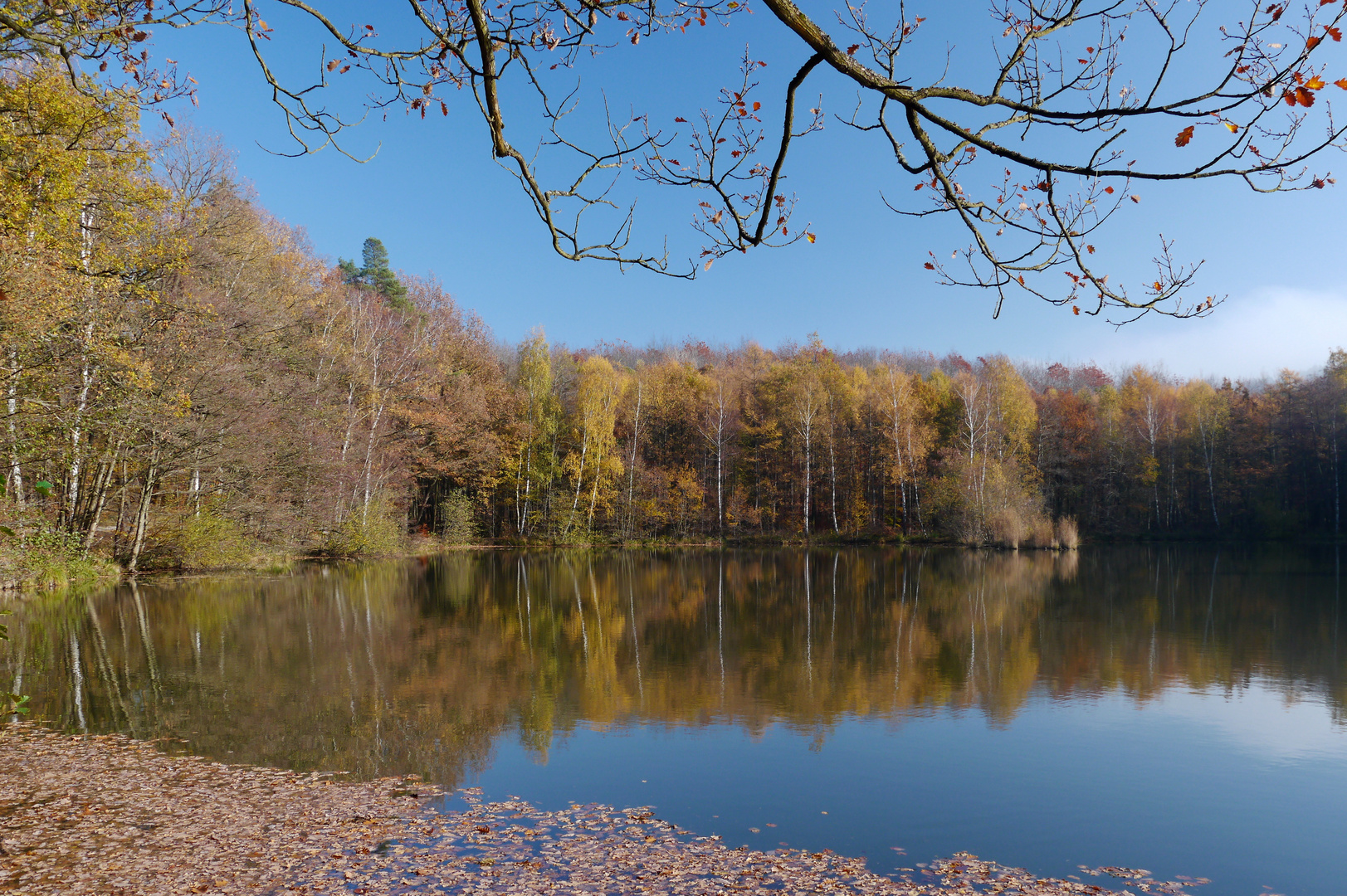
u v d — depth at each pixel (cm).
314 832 563
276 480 2562
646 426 4647
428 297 4194
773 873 516
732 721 893
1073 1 264
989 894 494
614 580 2544
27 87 996
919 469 4350
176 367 1898
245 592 2006
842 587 2317
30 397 1336
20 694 970
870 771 726
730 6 308
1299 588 2172
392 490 3531
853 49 271
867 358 8400
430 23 306
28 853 520
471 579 2520
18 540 1755
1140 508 4516
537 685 1057
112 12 447
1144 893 505
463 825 584
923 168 306
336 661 1195
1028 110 260
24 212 1066
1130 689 1050
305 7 313
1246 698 1005
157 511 2272
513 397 4400
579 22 308
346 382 3161
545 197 334
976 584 2342
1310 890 511
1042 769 735
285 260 2938
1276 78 224
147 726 836
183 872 494
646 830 583
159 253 1616
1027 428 4369
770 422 4566
